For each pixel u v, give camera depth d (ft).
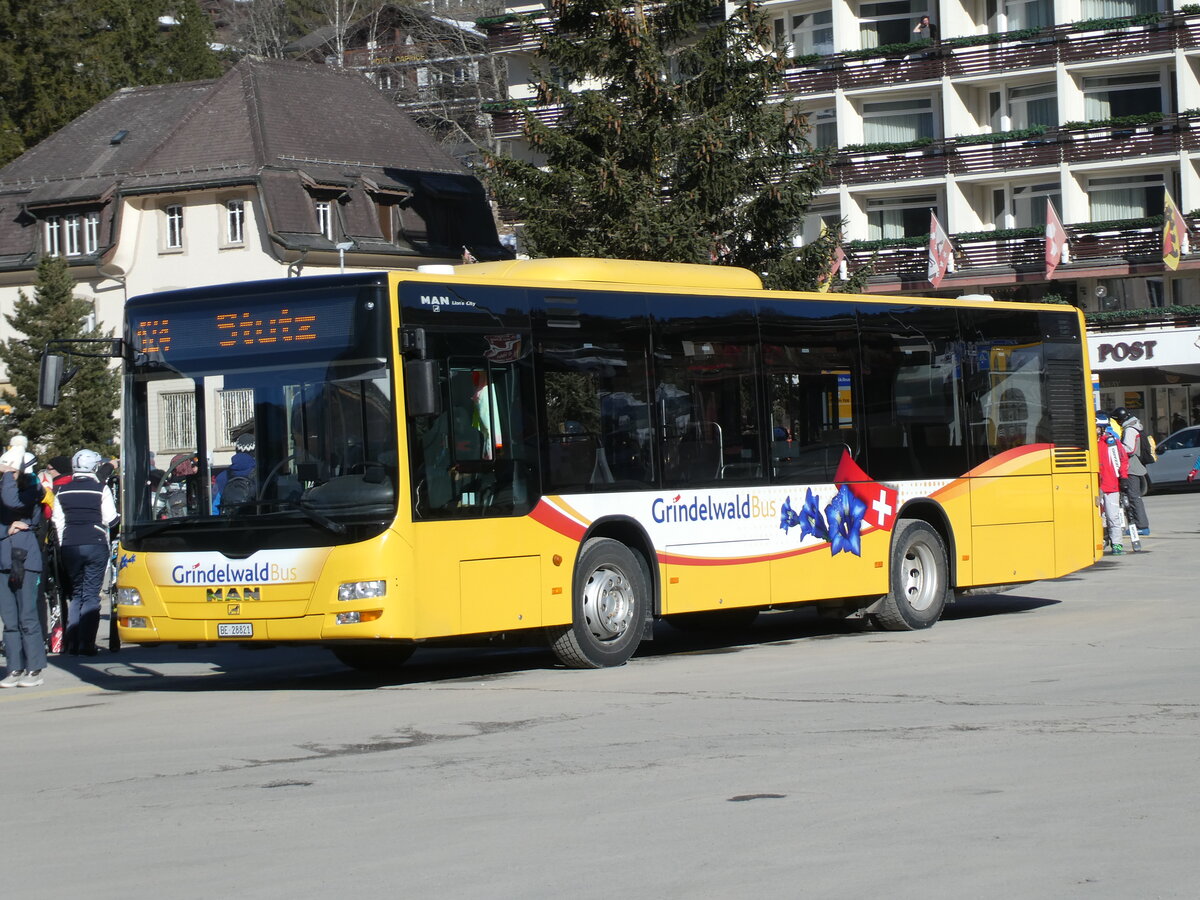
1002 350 68.54
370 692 50.08
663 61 122.01
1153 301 204.64
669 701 44.98
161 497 50.62
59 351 51.06
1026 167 204.13
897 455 63.77
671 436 55.77
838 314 61.98
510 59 226.38
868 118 217.36
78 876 26.84
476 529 49.65
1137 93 203.21
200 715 46.06
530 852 27.27
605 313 54.19
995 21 210.38
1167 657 51.83
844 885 24.61
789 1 217.36
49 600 66.44
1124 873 25.02
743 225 122.52
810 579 60.03
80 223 214.28
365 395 48.19
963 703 42.93
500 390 50.85
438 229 221.46
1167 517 128.77
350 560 47.50
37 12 243.60
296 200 206.39
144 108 228.22
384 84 287.69
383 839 28.66
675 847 27.35
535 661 58.49
